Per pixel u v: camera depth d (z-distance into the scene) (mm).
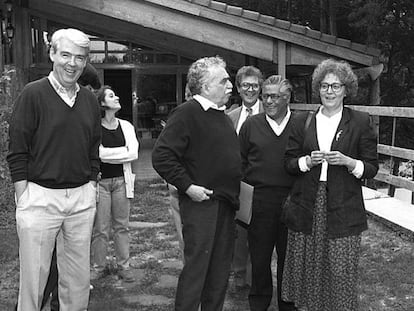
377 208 7016
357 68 10305
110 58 14750
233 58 12953
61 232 3344
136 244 6004
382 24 13625
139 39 14188
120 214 4770
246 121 4043
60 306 3473
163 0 9594
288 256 3605
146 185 9531
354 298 3420
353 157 3432
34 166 3168
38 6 12500
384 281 4805
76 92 3248
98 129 3385
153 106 15391
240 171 3500
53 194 3189
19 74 11523
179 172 3338
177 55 15094
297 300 3551
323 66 3432
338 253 3381
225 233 3494
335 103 3416
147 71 15172
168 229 6629
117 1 9734
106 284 4738
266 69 12250
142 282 4812
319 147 3451
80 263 3365
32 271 3195
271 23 9602
